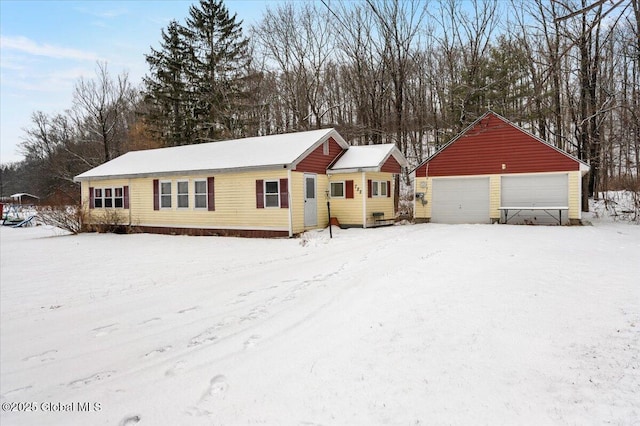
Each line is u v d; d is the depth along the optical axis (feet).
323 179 60.34
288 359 13.91
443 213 66.28
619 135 67.21
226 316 19.89
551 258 28.14
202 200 61.00
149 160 71.05
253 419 10.34
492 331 14.61
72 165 141.79
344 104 100.37
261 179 55.62
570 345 13.14
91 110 129.18
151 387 12.71
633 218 62.95
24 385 13.80
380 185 64.49
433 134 107.65
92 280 31.14
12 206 130.72
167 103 122.72
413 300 18.97
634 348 12.61
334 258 34.78
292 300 21.61
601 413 9.49
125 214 68.90
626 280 20.74
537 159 59.82
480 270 24.40
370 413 10.21
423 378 11.73
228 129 114.11
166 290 26.58
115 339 17.81
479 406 10.15
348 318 17.58
